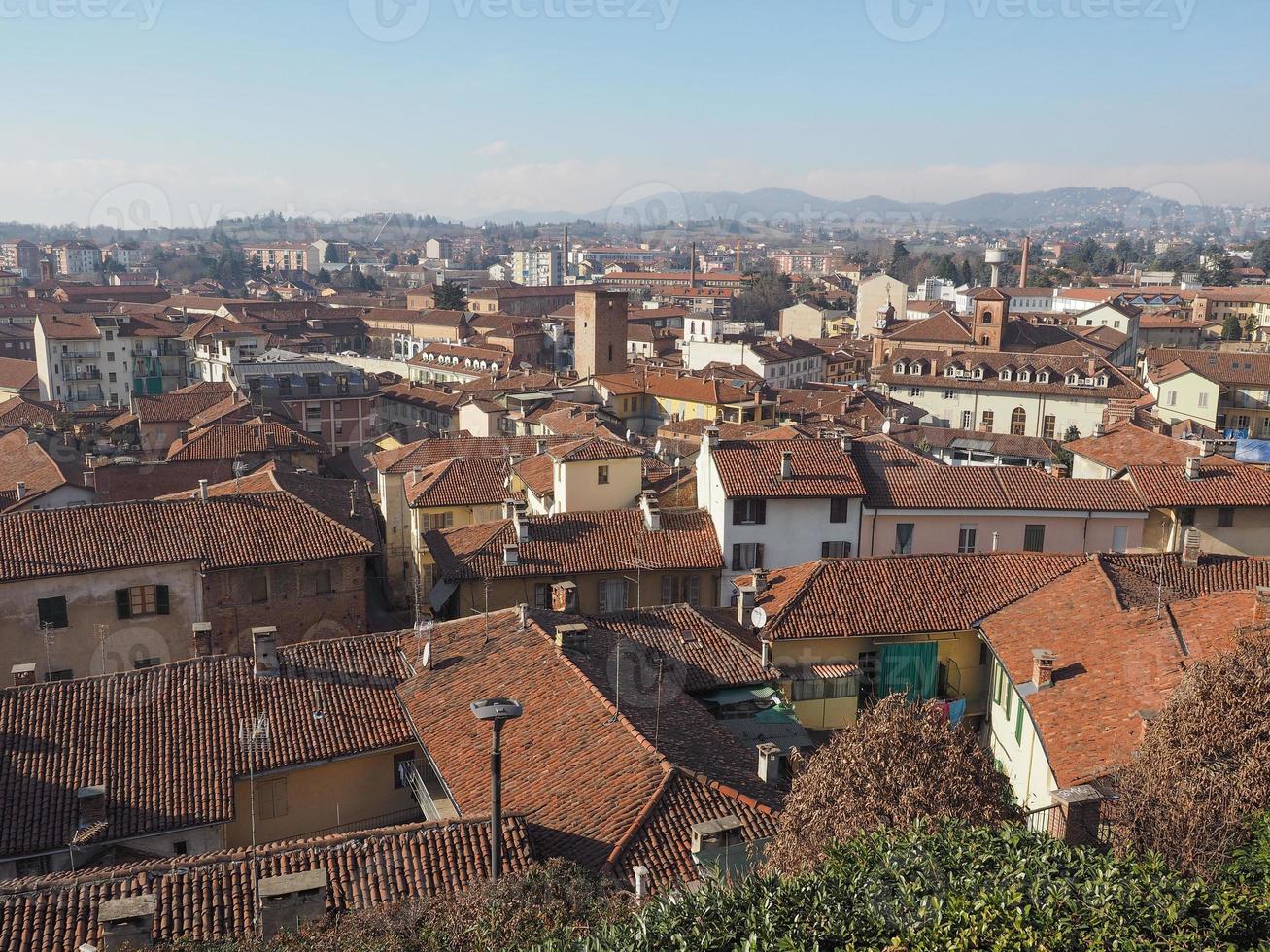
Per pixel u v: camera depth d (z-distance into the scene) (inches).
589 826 1047.6
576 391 4793.3
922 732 837.2
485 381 5054.1
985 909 593.6
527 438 3102.9
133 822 1171.9
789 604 1663.4
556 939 714.2
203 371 5846.5
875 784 810.8
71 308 7386.8
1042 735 1235.9
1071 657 1395.2
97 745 1259.8
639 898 873.5
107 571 1825.8
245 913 906.7
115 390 5890.8
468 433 3907.5
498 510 2632.9
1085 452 2687.0
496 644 1464.1
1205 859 722.2
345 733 1341.0
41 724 1273.4
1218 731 790.5
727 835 998.4
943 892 630.5
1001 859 660.7
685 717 1295.5
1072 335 5895.7
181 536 1921.8
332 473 3422.7
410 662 1476.4
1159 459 2554.1
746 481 2159.2
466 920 839.7
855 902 627.8
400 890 946.7
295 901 892.0
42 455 2876.5
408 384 5211.6
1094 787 964.0
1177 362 4569.4
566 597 1720.0
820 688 1595.7
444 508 2591.0
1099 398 4466.0
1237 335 7578.7
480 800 1130.0
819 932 607.2
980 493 2229.3
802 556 2186.3
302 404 4325.8
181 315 6983.3
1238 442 3639.3
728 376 4953.3
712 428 2320.4
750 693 1470.2
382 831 1014.4
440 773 1206.9
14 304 7436.0
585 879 921.5
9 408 4207.7
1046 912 592.4
